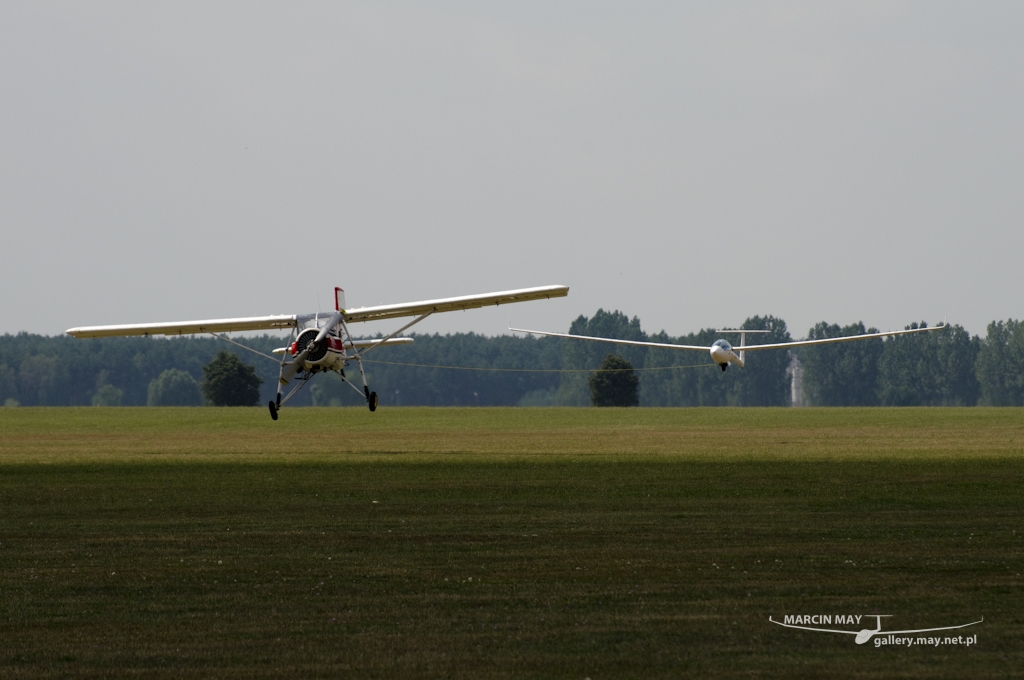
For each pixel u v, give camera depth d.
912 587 47.38
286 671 36.56
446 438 182.62
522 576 50.66
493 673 36.28
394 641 39.91
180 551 58.16
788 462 120.19
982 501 77.88
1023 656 37.72
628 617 42.81
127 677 36.03
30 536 63.91
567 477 101.50
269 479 101.75
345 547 59.12
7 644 39.81
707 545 58.50
